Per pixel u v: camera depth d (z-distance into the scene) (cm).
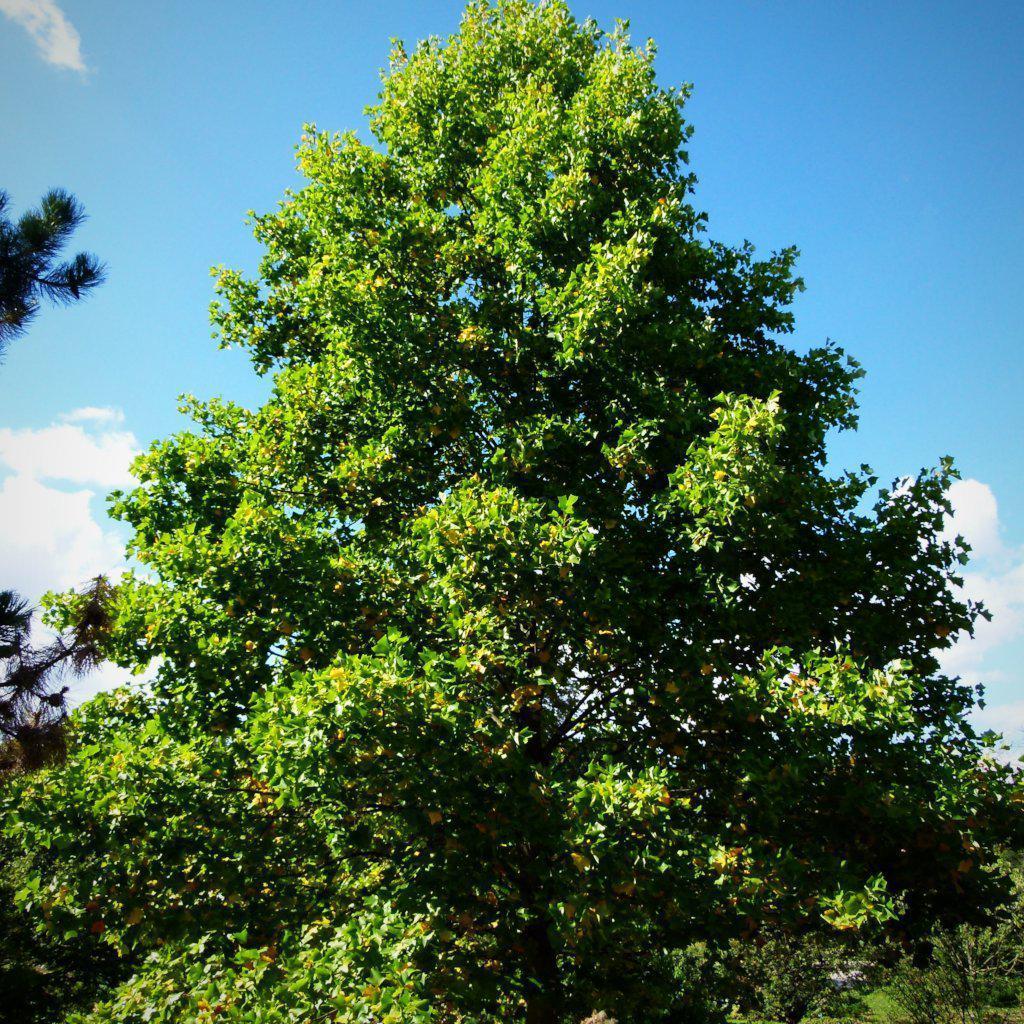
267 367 1102
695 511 675
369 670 534
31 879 561
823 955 1939
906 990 1778
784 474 666
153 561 805
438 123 1144
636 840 538
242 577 697
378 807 642
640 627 747
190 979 475
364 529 867
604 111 980
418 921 577
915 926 700
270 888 609
